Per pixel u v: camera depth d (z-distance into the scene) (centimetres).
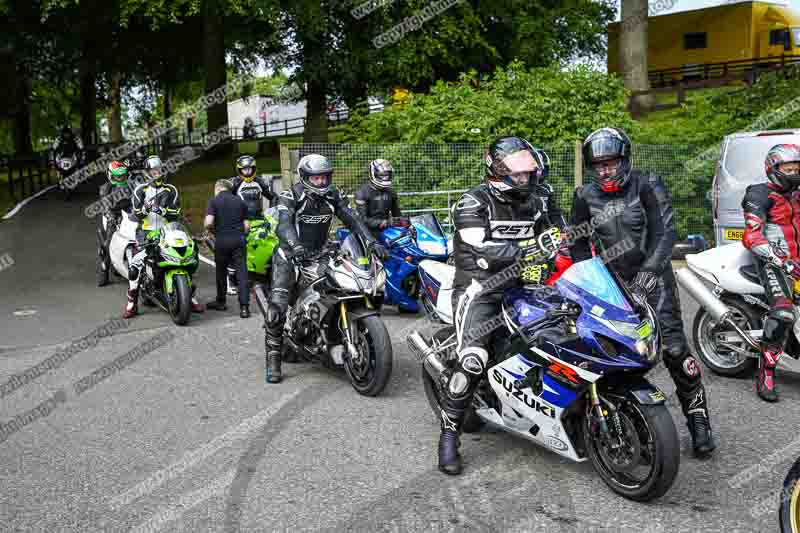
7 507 413
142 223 898
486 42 2173
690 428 463
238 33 2347
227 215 882
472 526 383
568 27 2378
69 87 3647
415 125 1277
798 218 545
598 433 418
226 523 392
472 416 504
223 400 589
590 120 1339
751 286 579
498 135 1270
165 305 891
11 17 2395
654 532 372
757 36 2544
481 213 436
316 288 608
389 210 918
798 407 543
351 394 598
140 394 607
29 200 2195
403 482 436
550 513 395
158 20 2194
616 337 380
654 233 452
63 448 496
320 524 388
